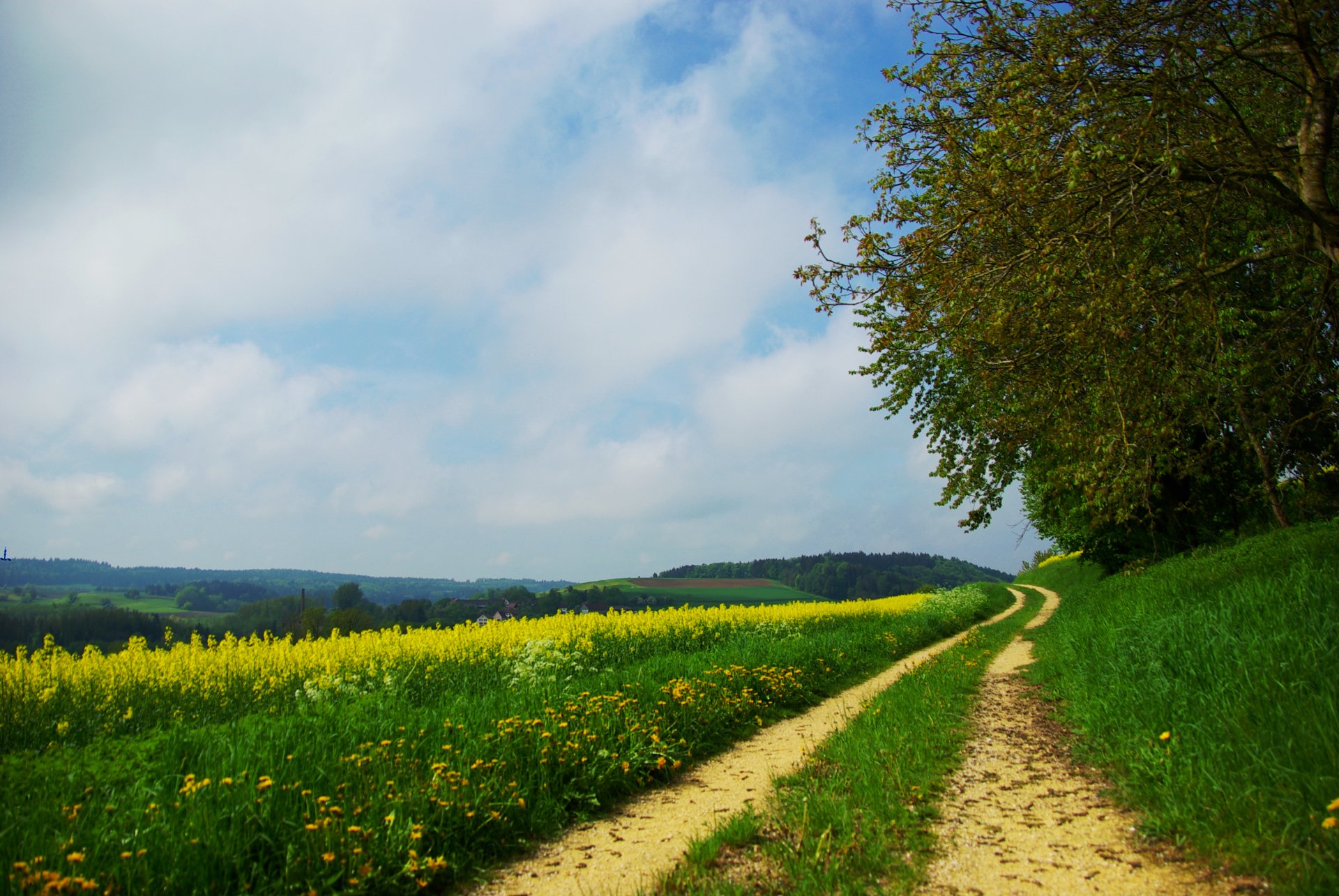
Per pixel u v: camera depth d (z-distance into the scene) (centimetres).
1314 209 690
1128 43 663
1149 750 508
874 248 759
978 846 416
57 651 1003
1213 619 680
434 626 1563
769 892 363
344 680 999
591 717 666
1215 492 1881
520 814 489
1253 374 986
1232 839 370
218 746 510
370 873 385
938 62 812
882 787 525
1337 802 322
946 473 1462
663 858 438
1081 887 353
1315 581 687
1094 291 718
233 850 378
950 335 884
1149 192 687
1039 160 669
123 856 352
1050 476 1021
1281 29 693
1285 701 462
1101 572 3312
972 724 774
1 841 358
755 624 1914
